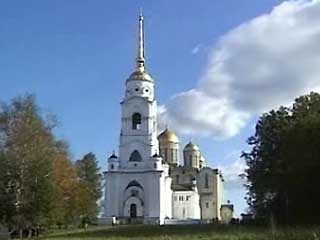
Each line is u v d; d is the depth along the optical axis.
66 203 91.69
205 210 193.12
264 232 59.31
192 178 192.88
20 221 74.00
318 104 94.94
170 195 174.00
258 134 97.38
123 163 161.50
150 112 165.12
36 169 73.94
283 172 89.00
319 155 81.88
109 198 158.88
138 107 165.00
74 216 104.44
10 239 71.62
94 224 135.75
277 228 64.88
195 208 181.75
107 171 160.62
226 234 60.34
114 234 77.31
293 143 84.62
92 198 132.00
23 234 79.56
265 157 94.88
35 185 73.88
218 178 195.25
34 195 73.69
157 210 156.25
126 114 165.12
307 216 87.88
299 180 84.25
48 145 77.56
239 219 121.81
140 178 159.88
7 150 74.06
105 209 158.50
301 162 82.62
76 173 108.25
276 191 93.50
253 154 97.50
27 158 73.88
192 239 55.31
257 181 95.31
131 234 75.75
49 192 74.88
